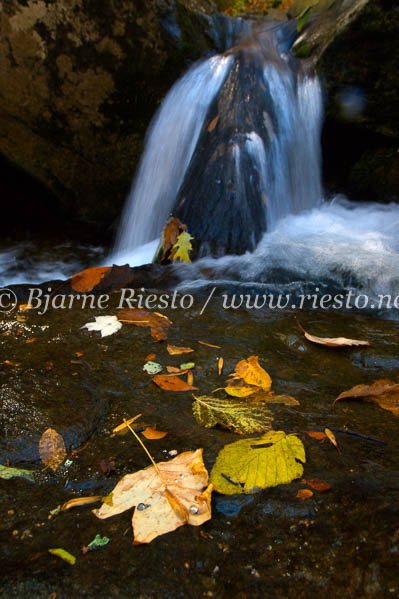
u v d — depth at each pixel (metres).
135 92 4.53
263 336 2.20
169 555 1.04
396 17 3.50
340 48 3.92
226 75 4.06
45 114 4.68
